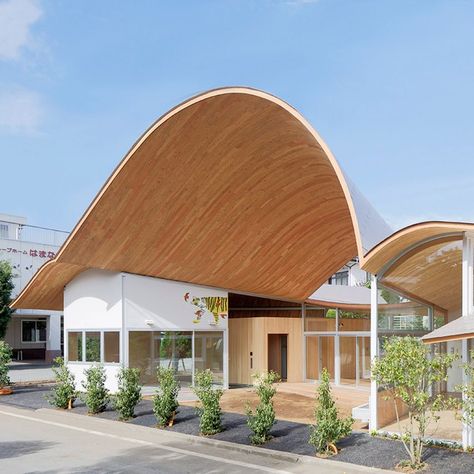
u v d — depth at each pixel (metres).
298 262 24.86
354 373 25.48
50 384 26.41
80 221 19.44
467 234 12.76
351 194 14.80
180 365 22.86
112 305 21.91
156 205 19.41
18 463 11.59
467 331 10.52
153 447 13.14
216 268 23.12
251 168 18.81
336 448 12.17
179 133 16.81
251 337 25.62
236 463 11.62
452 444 12.34
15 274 39.34
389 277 15.04
